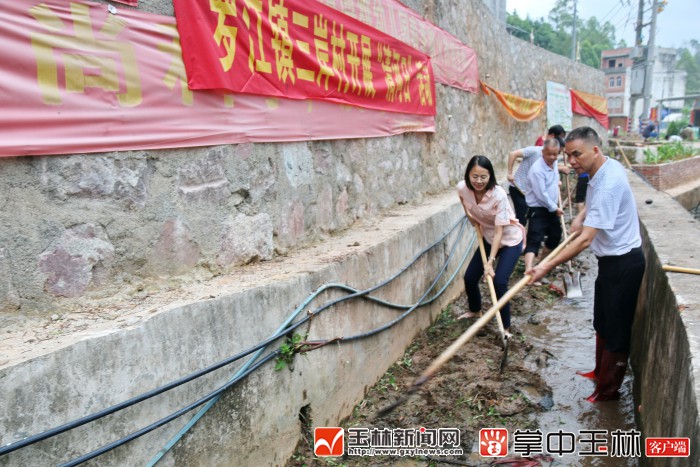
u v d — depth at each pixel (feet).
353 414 12.04
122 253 8.44
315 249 12.89
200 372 7.59
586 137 10.80
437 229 17.70
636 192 25.72
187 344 7.63
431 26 22.27
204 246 9.99
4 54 6.78
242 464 8.71
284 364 9.46
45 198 7.34
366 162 16.78
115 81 8.18
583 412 11.91
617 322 11.59
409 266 15.02
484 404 12.28
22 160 7.07
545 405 12.19
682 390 7.23
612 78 134.21
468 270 16.06
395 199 19.42
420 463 10.42
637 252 11.23
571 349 15.19
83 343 6.23
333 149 14.65
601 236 11.43
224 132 10.31
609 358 11.88
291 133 12.44
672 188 42.86
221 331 8.21
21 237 7.07
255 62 10.96
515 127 38.22
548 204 18.93
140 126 8.61
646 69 75.82
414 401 12.50
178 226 9.43
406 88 19.47
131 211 8.56
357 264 12.09
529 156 21.12
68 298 7.66
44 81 7.23
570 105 50.60
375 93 16.72
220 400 8.20
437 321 17.44
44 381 5.80
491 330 16.02
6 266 6.91
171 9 9.15
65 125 7.49
